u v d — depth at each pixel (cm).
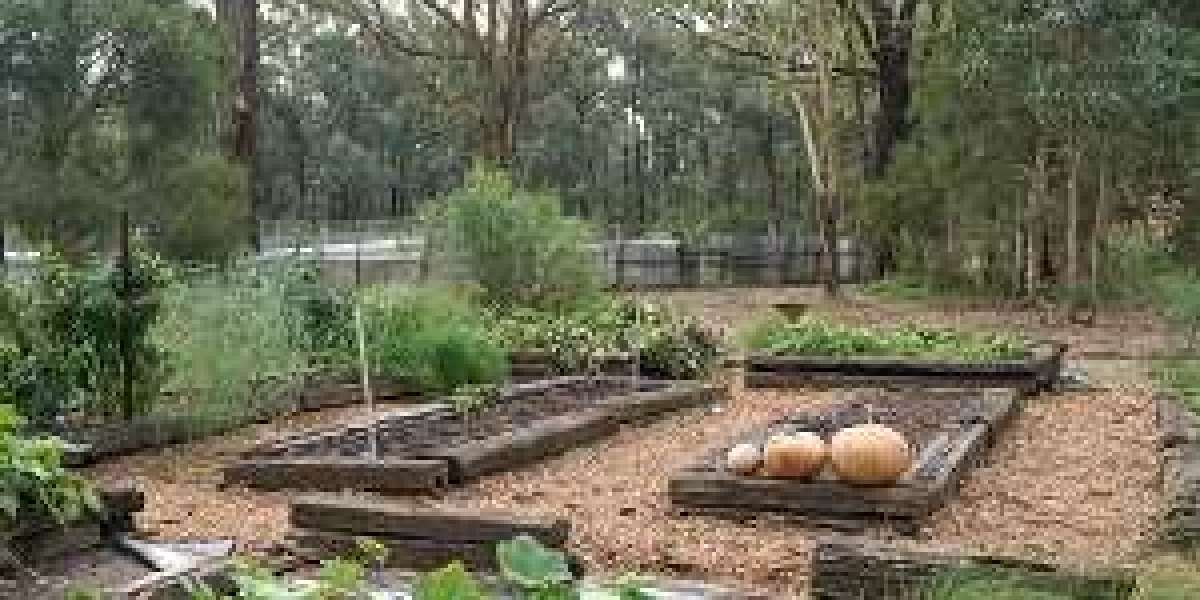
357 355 1288
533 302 1841
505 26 3081
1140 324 2061
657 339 1457
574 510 790
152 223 2505
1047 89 1953
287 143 5506
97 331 1038
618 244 3644
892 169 2612
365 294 1374
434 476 831
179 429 1039
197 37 2641
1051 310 2228
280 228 4559
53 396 999
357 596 403
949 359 1338
